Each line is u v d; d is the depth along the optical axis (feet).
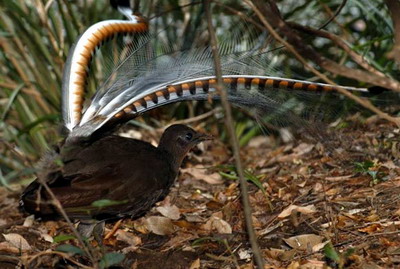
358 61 25.62
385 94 38.70
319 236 31.89
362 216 33.30
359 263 29.14
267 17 24.97
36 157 44.16
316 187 37.09
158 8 46.37
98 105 30.89
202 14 45.39
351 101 35.91
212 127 48.70
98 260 31.63
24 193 30.94
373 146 40.68
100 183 31.24
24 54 45.42
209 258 32.27
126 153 32.71
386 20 45.24
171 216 36.42
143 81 31.09
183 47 31.99
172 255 32.81
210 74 30.81
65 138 30.83
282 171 40.73
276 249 31.55
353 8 48.52
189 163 45.03
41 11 45.14
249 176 36.68
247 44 31.27
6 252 33.27
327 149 40.14
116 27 30.04
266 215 35.29
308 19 47.44
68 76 30.09
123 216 32.96
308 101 31.60
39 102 45.70
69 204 30.55
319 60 24.68
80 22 46.57
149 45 31.30
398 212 32.78
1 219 37.96
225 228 34.22
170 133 35.27
